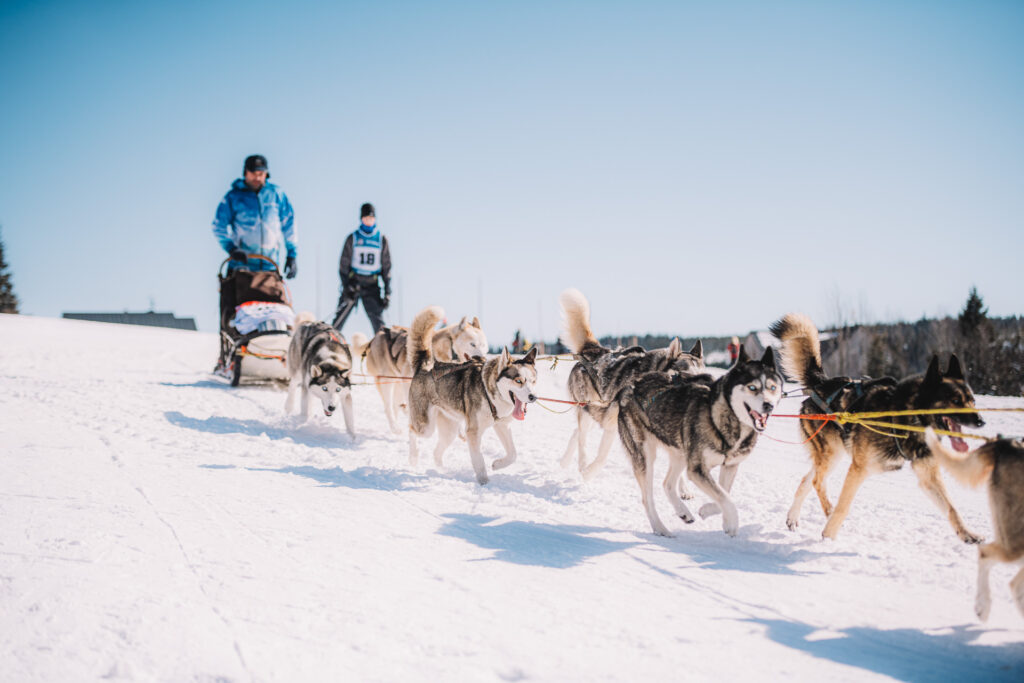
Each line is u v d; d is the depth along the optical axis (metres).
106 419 8.54
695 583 3.93
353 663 2.84
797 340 5.57
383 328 9.43
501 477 6.59
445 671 2.82
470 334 9.28
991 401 12.27
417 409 7.03
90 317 55.97
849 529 5.09
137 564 3.76
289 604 3.37
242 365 11.94
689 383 4.99
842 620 3.47
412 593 3.59
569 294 6.94
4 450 6.44
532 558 4.26
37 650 2.84
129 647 2.89
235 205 11.68
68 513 4.57
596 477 6.75
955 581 4.01
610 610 3.49
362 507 5.23
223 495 5.33
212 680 2.67
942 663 3.03
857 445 4.79
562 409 11.66
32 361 16.48
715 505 4.93
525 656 2.96
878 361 29.08
